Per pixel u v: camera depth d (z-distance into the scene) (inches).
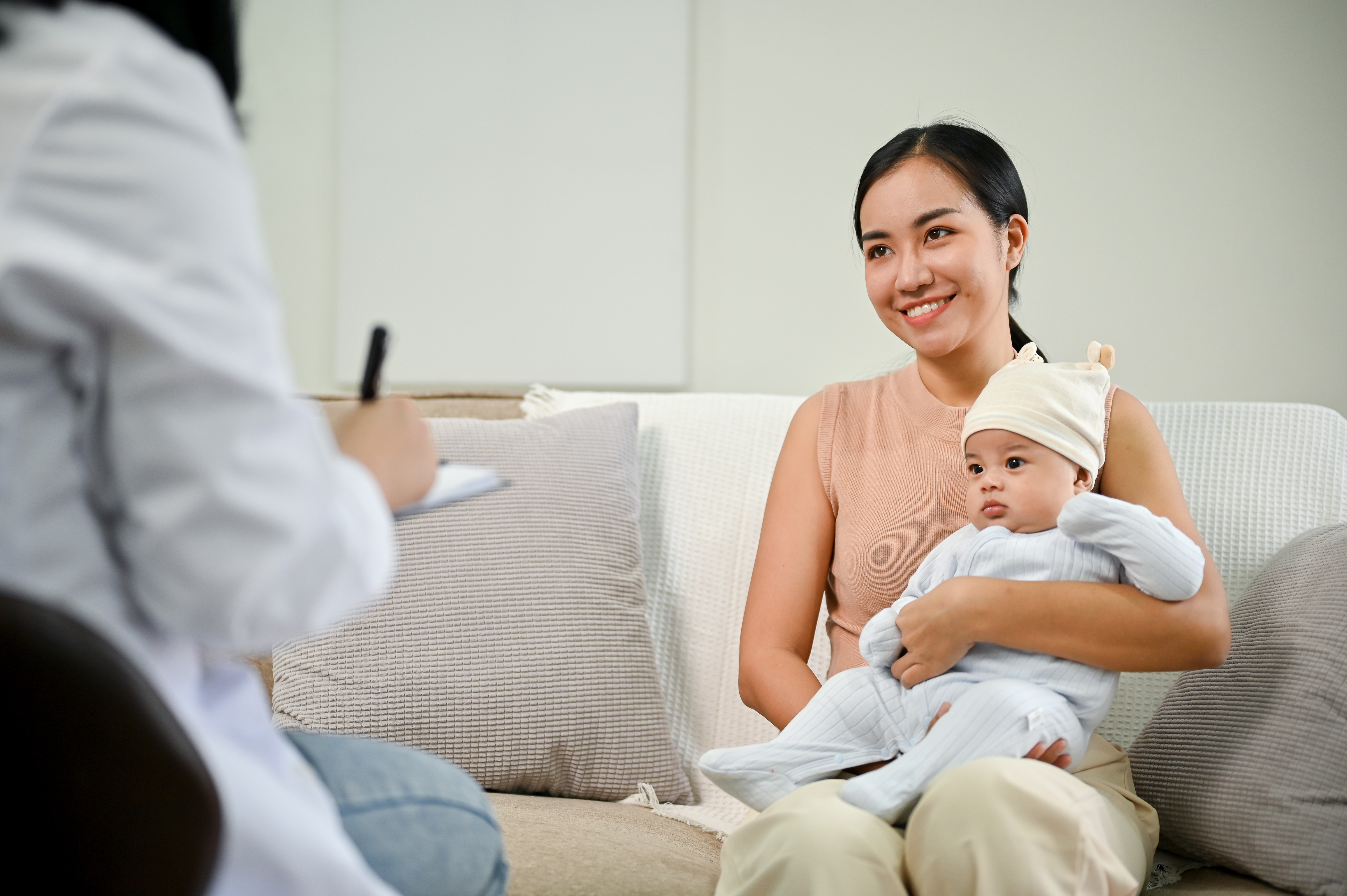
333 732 54.7
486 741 55.2
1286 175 113.0
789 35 120.3
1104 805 38.3
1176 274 114.3
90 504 22.4
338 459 25.8
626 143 121.6
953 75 117.6
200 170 22.2
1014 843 34.5
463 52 123.5
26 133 20.8
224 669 27.0
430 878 30.8
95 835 20.1
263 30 126.9
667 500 66.9
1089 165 115.4
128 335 20.9
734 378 121.4
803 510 55.8
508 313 123.1
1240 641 49.8
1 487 21.0
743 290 121.2
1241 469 60.1
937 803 36.2
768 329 120.7
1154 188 114.6
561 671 56.3
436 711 55.1
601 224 122.0
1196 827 45.4
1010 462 47.6
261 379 22.0
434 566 57.7
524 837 44.0
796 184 120.3
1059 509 46.6
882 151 54.5
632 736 56.8
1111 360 51.1
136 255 21.3
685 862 44.8
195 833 20.5
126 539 21.9
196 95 22.8
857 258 119.2
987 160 53.0
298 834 23.6
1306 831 41.1
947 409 54.0
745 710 61.7
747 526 65.4
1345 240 111.9
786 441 58.7
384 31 124.3
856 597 53.1
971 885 35.1
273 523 21.7
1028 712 40.1
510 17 122.8
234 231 22.5
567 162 122.3
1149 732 51.7
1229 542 58.8
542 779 56.1
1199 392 114.0
